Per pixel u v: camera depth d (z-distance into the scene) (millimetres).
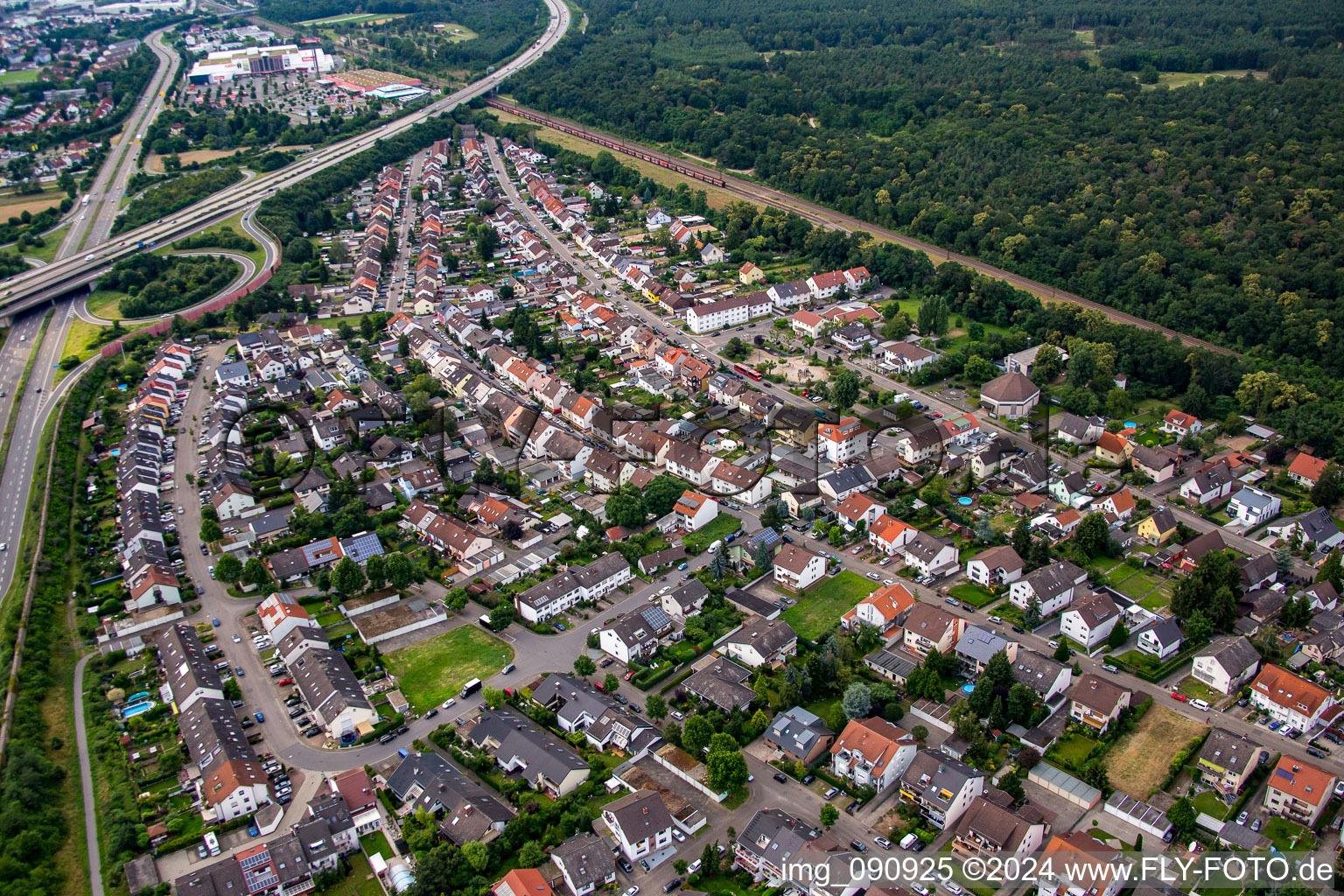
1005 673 188750
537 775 175000
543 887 151000
